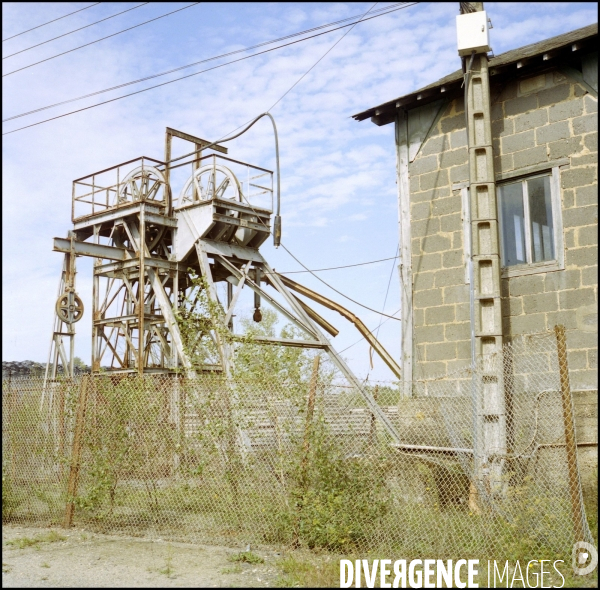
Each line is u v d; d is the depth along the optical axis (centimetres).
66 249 1930
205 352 1444
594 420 1052
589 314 1095
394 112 1361
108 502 1109
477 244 1152
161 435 1062
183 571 820
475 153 1177
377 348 2059
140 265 1909
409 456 1008
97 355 2064
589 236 1112
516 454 1039
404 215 1324
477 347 1130
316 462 916
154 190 2059
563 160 1151
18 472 1195
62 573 815
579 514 800
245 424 977
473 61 1193
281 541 940
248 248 2083
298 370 956
